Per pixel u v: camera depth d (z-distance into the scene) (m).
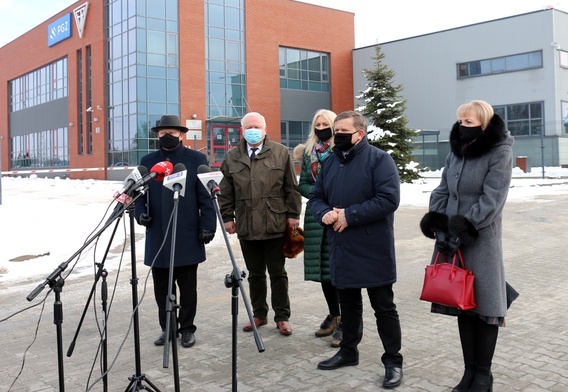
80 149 36.78
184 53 32.19
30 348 5.12
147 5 31.09
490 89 35.47
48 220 12.56
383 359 4.14
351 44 40.50
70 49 36.91
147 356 4.82
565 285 7.00
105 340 3.56
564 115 33.88
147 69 31.08
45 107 41.12
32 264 8.86
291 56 37.53
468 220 3.62
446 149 36.75
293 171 5.36
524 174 30.66
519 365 4.34
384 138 24.88
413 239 10.88
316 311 6.06
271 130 36.00
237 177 5.30
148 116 31.09
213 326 5.64
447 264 3.72
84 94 35.66
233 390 3.29
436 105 37.47
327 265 5.02
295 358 4.65
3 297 7.06
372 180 4.12
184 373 4.39
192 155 5.18
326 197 4.43
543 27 33.34
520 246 9.95
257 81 35.44
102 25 33.22
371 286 4.05
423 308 6.08
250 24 35.09
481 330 3.75
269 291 7.08
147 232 5.13
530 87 33.97
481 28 35.66
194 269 5.15
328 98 39.38
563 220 12.91
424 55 37.88
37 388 4.20
